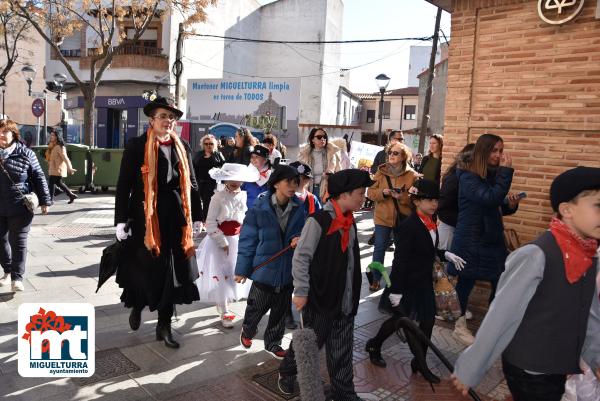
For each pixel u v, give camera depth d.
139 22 18.62
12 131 5.13
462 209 4.61
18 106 37.28
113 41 23.45
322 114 33.12
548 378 2.04
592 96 4.95
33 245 7.56
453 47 5.94
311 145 6.98
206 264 4.59
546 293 2.00
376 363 3.97
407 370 3.92
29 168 5.29
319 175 6.95
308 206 3.91
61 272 6.11
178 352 4.03
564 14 5.06
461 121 5.89
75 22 18.23
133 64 22.92
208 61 26.88
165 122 3.93
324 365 3.87
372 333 4.67
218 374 3.68
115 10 19.30
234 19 29.28
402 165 5.80
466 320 5.13
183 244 4.05
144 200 3.92
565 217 2.03
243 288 4.79
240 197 4.69
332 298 3.03
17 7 16.62
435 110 32.41
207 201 8.01
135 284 4.02
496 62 5.61
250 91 23.34
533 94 5.34
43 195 5.39
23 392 3.28
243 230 3.87
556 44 5.15
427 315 3.66
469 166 4.50
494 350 2.03
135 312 4.28
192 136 19.55
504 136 5.57
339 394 3.19
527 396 2.08
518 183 5.48
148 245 3.80
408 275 3.58
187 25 19.66
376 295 5.87
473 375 2.05
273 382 3.56
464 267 4.53
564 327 2.00
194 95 24.06
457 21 5.89
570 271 1.97
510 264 2.04
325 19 32.12
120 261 4.06
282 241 3.80
